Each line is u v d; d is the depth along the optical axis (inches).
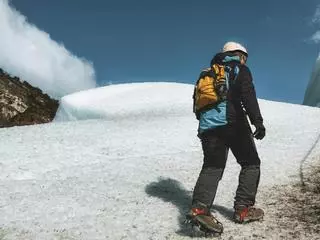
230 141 212.4
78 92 1453.0
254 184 221.6
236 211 222.1
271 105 853.8
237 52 215.2
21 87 4731.8
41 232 218.2
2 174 351.9
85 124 650.8
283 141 473.4
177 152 439.8
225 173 333.4
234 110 207.5
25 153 426.0
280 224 220.5
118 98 1226.6
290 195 266.8
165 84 1322.6
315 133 512.4
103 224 227.8
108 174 339.9
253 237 205.5
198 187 206.7
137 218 235.0
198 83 215.0
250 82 205.9
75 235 214.1
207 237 206.5
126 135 541.0
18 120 4099.4
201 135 213.8
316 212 235.8
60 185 307.4
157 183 309.1
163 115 824.9
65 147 460.1
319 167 332.8
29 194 285.1
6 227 225.0
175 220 230.2
